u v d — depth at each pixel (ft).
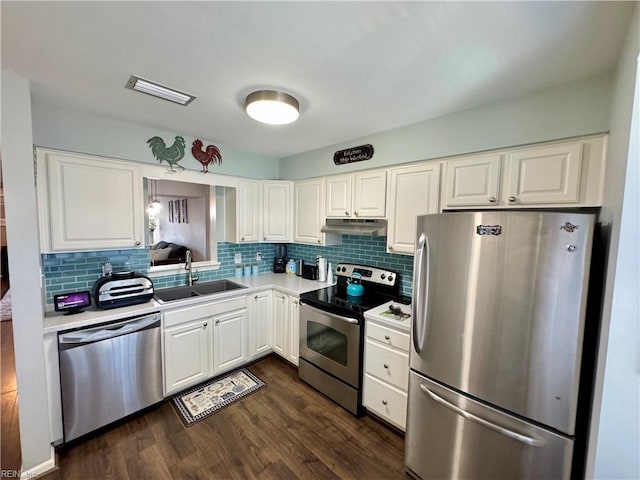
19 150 5.11
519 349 4.29
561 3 3.28
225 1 3.29
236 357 9.24
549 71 4.75
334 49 4.25
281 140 9.05
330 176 9.30
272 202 10.67
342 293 8.93
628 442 3.18
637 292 3.07
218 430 6.81
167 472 5.67
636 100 3.08
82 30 3.84
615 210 3.50
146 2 3.32
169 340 7.63
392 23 3.67
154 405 7.57
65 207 6.39
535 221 4.08
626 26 3.58
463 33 3.86
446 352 5.07
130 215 7.33
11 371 9.33
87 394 6.29
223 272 10.72
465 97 5.81
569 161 5.05
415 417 5.62
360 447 6.42
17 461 5.76
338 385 7.73
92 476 5.54
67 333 6.01
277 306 9.89
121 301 7.06
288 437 6.64
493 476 4.62
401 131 7.63
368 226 8.16
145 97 5.99
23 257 5.28
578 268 3.83
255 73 4.96
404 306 7.67
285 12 3.48
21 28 3.78
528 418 4.29
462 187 6.39
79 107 6.53
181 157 8.67
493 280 4.46
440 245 5.09
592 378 4.01
